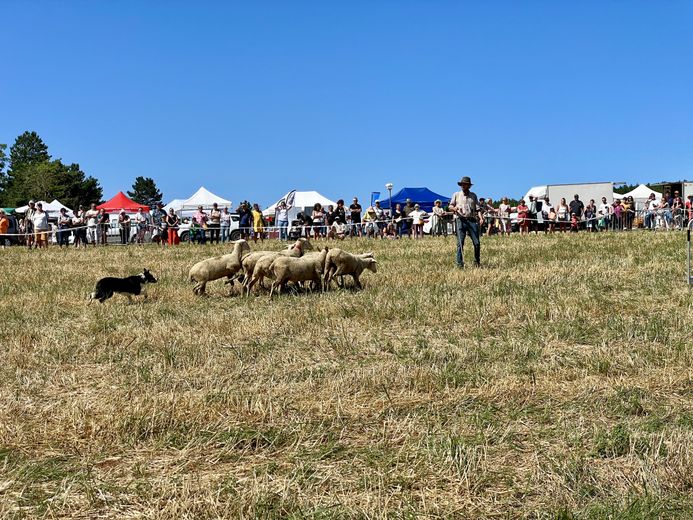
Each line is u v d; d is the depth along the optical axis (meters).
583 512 3.88
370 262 12.19
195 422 5.38
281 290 11.70
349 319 9.37
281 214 30.39
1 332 9.02
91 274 15.82
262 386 6.41
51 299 11.95
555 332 8.05
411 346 7.80
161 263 18.27
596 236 24.39
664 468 4.36
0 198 98.31
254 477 4.43
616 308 9.38
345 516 3.94
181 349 7.87
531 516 3.96
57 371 7.12
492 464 4.57
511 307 9.62
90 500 4.20
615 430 4.92
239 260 11.92
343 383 6.34
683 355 6.86
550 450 4.76
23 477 4.52
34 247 27.80
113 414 5.51
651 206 32.72
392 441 5.00
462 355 7.27
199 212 31.88
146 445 5.06
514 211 33.84
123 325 9.49
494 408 5.63
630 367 6.59
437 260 16.64
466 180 14.65
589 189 37.69
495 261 16.02
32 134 119.62
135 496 4.24
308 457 4.78
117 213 42.69
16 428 5.31
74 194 97.62
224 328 8.94
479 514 3.96
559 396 5.89
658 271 12.62
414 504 4.07
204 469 4.67
